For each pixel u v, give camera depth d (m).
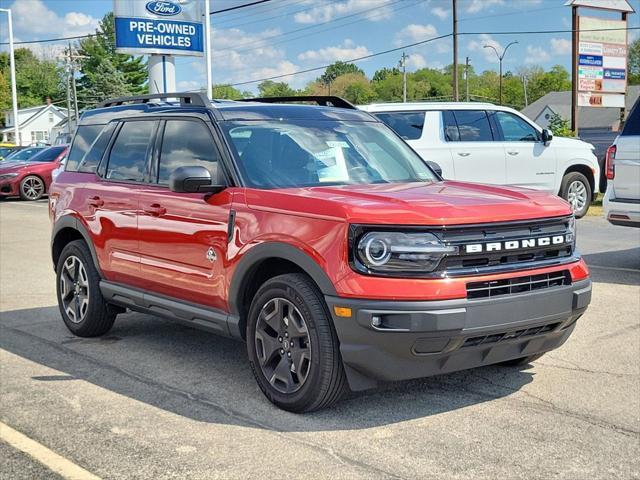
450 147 12.55
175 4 26.48
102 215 6.11
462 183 5.43
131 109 6.36
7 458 3.99
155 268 5.56
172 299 5.51
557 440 4.12
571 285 4.57
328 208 4.34
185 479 3.69
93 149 6.63
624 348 5.88
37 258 11.17
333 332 4.30
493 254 4.28
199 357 5.86
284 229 4.50
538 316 4.37
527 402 4.71
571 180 14.10
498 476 3.68
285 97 6.51
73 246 6.52
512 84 136.38
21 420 4.53
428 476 3.68
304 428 4.32
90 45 101.56
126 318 7.25
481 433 4.22
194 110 5.57
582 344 6.00
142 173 5.89
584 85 25.44
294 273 4.57
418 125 12.51
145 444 4.14
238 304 4.89
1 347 6.22
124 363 5.71
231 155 5.09
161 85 26.97
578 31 24.94
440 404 4.69
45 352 6.05
